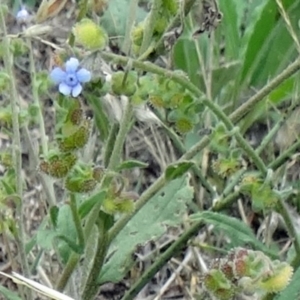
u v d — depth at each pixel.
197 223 0.45
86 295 0.44
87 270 0.45
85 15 0.40
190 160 0.41
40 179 0.45
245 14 0.60
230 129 0.40
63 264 0.44
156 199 0.46
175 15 0.40
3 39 0.41
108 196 0.40
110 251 0.45
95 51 0.37
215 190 0.49
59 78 0.36
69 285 0.44
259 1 0.58
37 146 0.48
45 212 0.50
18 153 0.42
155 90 0.39
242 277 0.37
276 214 0.48
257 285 0.37
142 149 0.56
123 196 0.40
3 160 0.43
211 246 0.48
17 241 0.43
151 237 0.45
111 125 0.46
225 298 0.38
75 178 0.37
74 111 0.37
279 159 0.46
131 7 0.46
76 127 0.37
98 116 0.47
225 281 0.38
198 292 0.49
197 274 0.50
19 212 0.42
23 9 0.48
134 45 0.41
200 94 0.39
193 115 0.40
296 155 0.46
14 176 0.43
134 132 0.56
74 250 0.40
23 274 0.43
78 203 0.41
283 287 0.37
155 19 0.40
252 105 0.41
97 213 0.40
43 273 0.48
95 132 0.50
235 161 0.41
